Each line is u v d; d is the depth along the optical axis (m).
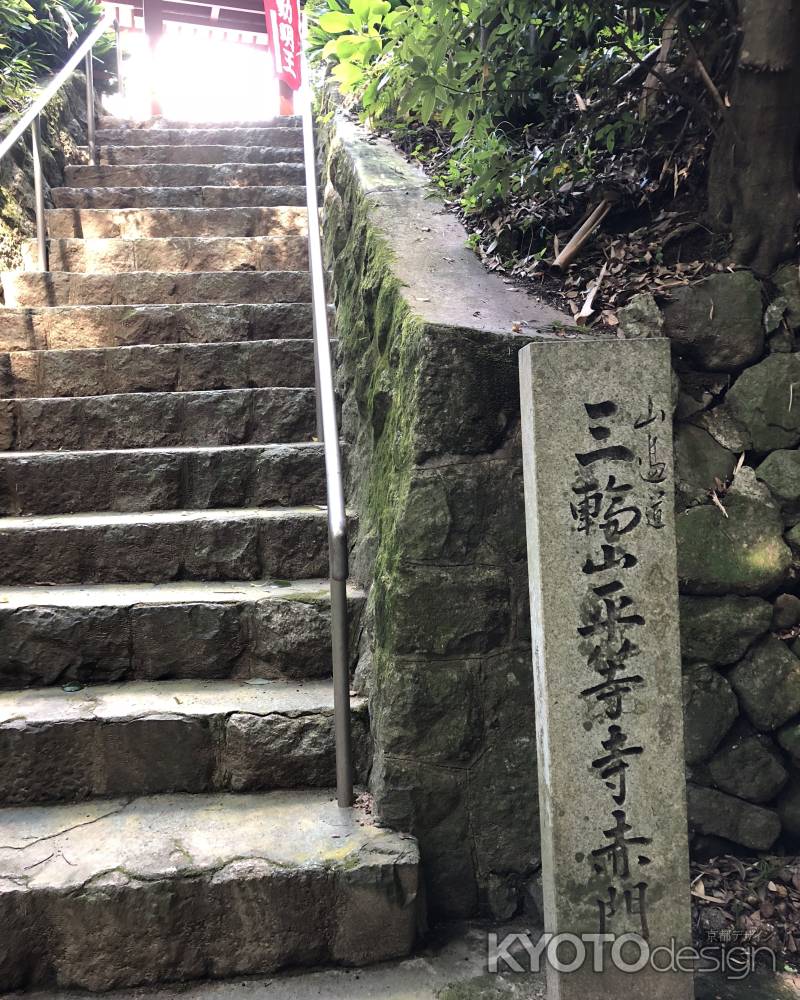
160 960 1.75
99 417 3.10
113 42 6.88
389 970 1.81
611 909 1.67
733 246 2.26
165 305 3.60
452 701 1.96
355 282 3.03
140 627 2.31
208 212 4.45
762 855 2.12
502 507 1.97
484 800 1.98
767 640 2.13
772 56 2.03
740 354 2.15
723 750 2.12
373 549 2.29
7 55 5.44
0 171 4.16
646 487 1.66
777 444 2.14
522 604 1.99
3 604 2.29
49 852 1.83
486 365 1.95
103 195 4.64
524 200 2.82
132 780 2.08
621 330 2.17
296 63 6.38
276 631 2.34
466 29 2.57
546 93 2.90
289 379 3.39
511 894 2.00
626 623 1.67
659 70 2.57
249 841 1.88
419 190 3.11
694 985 1.80
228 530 2.60
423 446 1.93
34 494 2.81
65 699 2.19
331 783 2.13
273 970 1.79
